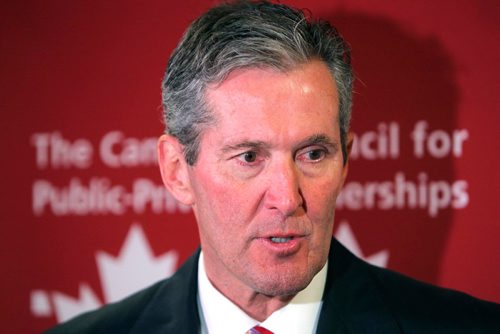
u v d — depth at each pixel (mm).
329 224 1626
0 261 2500
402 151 2369
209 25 1619
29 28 2502
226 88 1555
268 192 1542
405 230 2363
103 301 2488
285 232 1544
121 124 2475
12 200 2496
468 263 2332
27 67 2496
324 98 1574
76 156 2486
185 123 1659
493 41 2320
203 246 1763
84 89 2486
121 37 2480
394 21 2377
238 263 1602
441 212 2348
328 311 1770
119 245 2482
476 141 2328
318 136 1546
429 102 2355
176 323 1858
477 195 2328
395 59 2375
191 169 1684
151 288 2059
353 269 1870
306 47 1564
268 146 1530
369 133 2383
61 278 2490
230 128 1541
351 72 1729
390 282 1919
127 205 2479
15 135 2498
